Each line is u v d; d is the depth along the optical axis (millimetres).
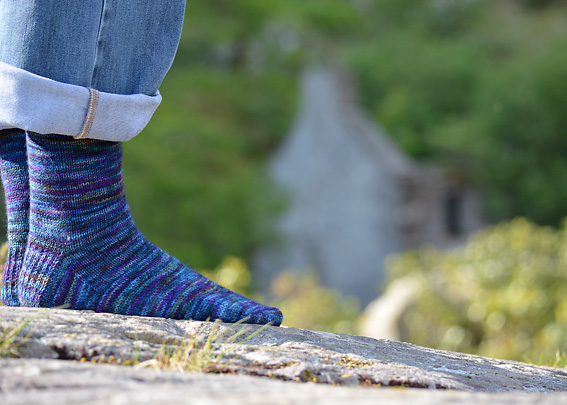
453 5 24922
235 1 15805
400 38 22750
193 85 15555
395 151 17766
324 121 17000
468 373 1207
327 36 19625
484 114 17875
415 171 16469
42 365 792
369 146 16734
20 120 1192
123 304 1277
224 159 14328
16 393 690
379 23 24828
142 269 1317
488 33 23797
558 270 5637
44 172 1251
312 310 7086
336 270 15883
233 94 16766
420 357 1280
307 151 16781
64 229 1272
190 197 12945
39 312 1062
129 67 1284
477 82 20031
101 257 1295
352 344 1263
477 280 5812
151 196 12539
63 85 1197
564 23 24156
